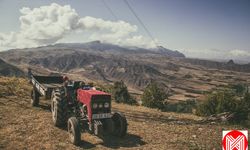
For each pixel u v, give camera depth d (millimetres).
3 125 10547
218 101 19188
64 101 10656
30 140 9422
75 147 9188
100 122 9430
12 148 8695
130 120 13523
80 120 9719
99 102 9641
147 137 10719
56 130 10531
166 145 9953
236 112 15984
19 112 12430
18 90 16750
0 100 14070
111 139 10156
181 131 11969
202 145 10266
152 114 16250
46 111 13180
